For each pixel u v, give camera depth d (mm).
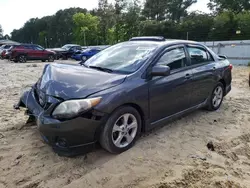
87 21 61656
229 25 28812
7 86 8109
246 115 4922
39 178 2738
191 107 4320
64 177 2760
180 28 34000
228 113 5012
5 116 4645
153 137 3740
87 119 2789
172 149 3398
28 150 3303
